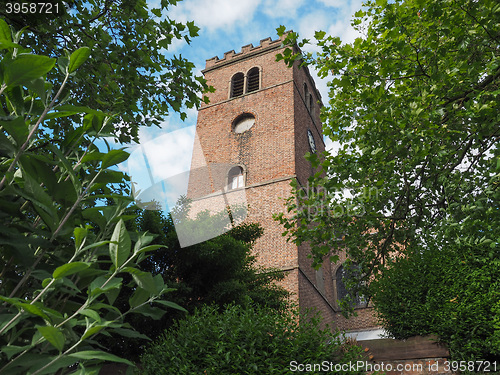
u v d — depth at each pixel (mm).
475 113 4906
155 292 1198
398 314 7371
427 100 5191
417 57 5453
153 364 6234
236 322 6312
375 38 6031
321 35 5652
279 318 6410
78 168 1455
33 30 4207
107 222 1426
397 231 6809
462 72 5379
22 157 1302
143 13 5137
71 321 1127
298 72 24250
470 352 6367
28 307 1028
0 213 1299
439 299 6922
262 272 11898
